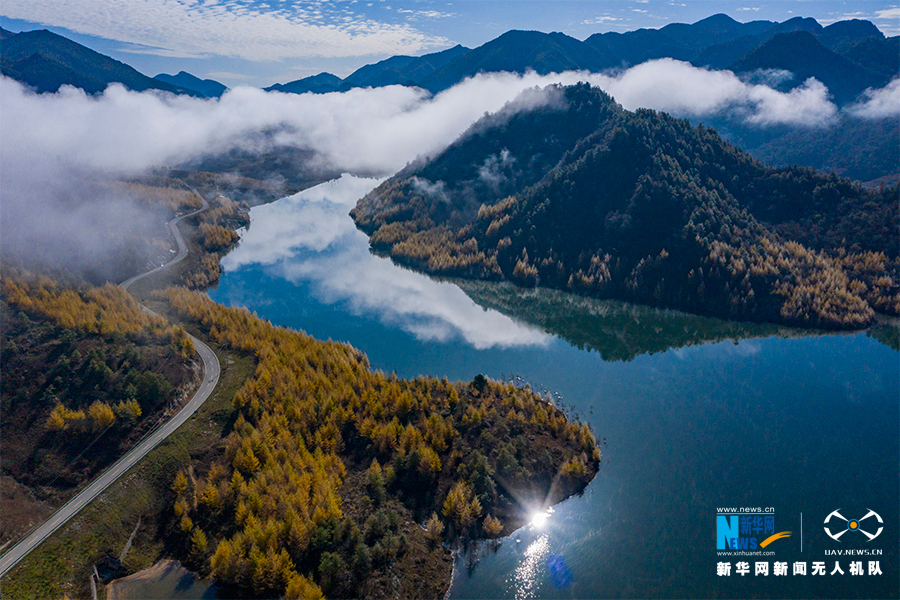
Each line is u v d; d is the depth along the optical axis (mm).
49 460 111625
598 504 109000
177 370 142125
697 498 110500
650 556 96875
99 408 120125
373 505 102500
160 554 96125
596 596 89500
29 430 117875
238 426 121438
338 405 127312
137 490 106688
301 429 119750
